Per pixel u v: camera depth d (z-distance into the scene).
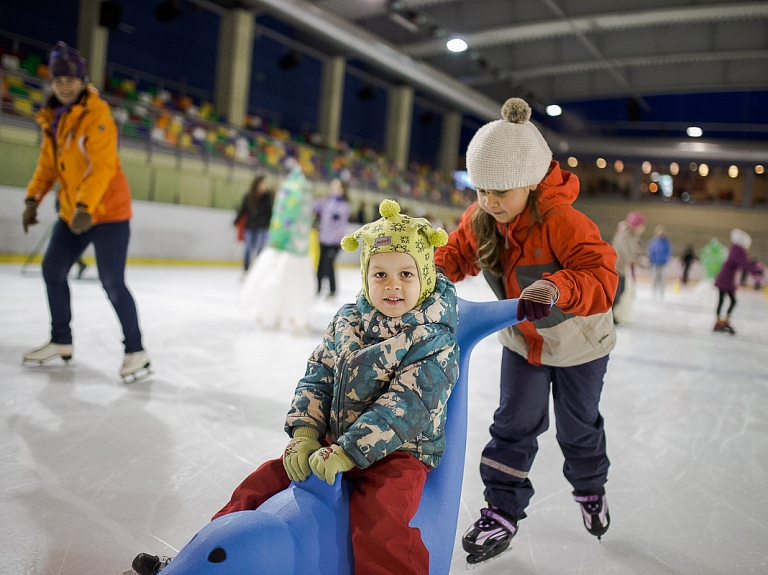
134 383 3.26
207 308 6.06
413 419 1.17
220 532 0.98
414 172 21.70
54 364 3.49
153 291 6.96
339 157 17.62
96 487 2.02
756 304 12.91
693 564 1.81
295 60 18.03
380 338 1.27
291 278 5.10
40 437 2.41
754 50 15.38
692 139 23.11
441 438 1.29
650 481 2.48
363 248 1.29
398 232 1.25
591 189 25.17
